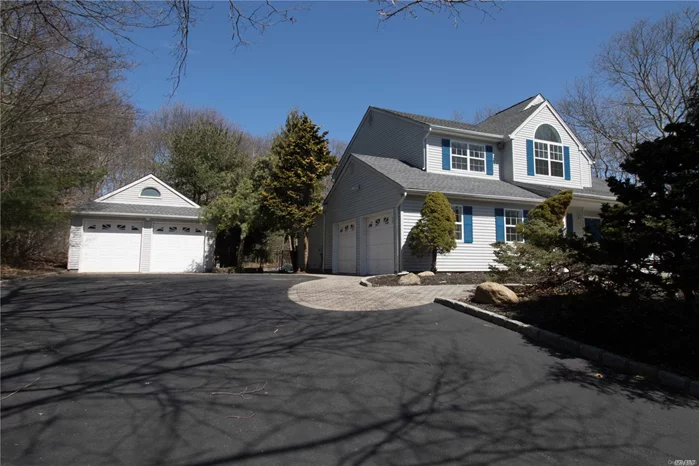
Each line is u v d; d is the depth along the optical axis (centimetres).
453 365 443
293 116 2298
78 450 263
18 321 598
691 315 463
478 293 729
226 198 1903
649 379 415
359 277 1369
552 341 523
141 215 1747
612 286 525
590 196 1625
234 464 251
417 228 1291
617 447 288
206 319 625
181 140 2792
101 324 586
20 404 329
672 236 453
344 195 1769
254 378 394
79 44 733
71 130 1305
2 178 1333
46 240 1653
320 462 256
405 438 289
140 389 362
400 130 1792
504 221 1515
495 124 1970
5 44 866
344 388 375
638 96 2452
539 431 307
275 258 2533
